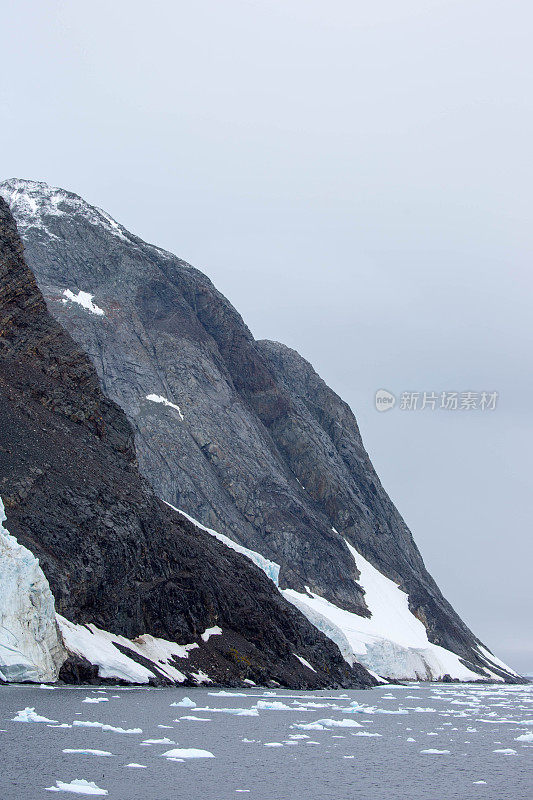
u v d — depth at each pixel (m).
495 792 35.12
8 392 83.00
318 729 53.19
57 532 70.56
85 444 85.88
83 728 43.16
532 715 75.94
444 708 81.31
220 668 79.25
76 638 64.75
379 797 33.16
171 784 33.00
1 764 34.22
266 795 32.19
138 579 76.19
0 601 56.75
